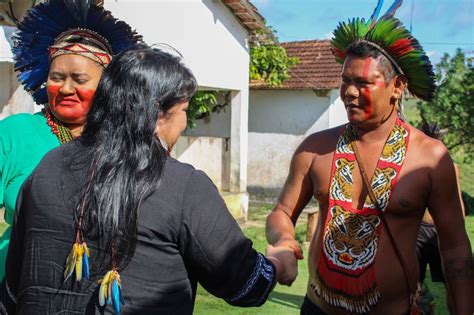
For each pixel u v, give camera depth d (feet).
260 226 38.47
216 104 44.65
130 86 6.58
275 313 19.42
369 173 9.34
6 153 8.51
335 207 9.43
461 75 48.34
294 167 10.13
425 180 9.16
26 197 6.95
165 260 6.51
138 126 6.52
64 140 8.77
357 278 9.18
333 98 48.16
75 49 8.48
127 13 33.37
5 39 23.45
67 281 6.44
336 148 9.68
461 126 48.57
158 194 6.49
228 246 6.73
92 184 6.45
